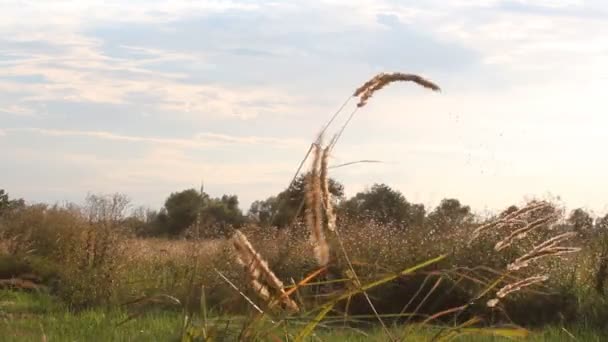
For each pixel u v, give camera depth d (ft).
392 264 37.37
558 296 35.32
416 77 15.61
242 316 18.74
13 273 52.24
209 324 18.78
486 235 36.29
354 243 39.99
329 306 17.83
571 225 40.98
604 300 35.73
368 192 50.65
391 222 46.14
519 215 18.69
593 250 38.86
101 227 47.32
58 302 41.09
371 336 23.34
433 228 42.86
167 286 37.09
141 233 65.36
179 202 70.28
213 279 29.78
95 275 40.83
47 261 55.83
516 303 34.91
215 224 42.63
